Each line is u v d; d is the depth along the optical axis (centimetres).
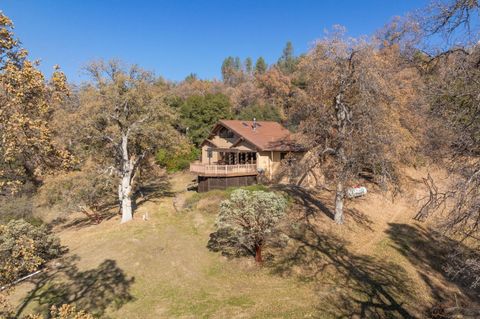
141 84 2639
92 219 2811
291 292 1502
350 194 2631
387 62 2014
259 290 1530
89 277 1673
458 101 902
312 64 2208
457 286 1570
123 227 2445
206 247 2008
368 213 2503
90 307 1406
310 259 1816
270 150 3141
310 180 3094
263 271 1709
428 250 1908
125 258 1867
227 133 3703
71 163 957
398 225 2302
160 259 1850
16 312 1359
